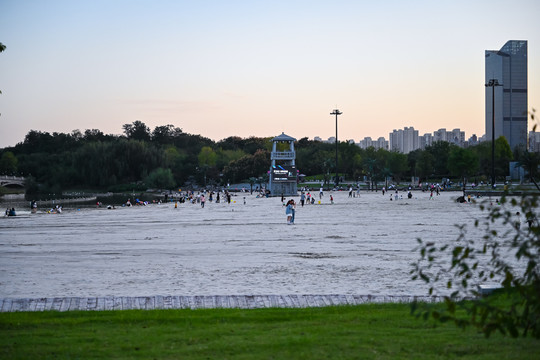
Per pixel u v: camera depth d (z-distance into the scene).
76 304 16.61
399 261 28.03
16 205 131.00
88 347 11.38
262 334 12.36
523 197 9.91
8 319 14.06
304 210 81.06
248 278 23.52
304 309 15.36
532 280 10.00
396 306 15.54
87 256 31.27
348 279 22.95
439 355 10.69
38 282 22.66
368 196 136.38
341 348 11.13
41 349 11.23
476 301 10.16
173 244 37.66
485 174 197.62
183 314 14.66
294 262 28.23
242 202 119.44
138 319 13.95
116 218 70.06
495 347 11.18
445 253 30.33
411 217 62.34
